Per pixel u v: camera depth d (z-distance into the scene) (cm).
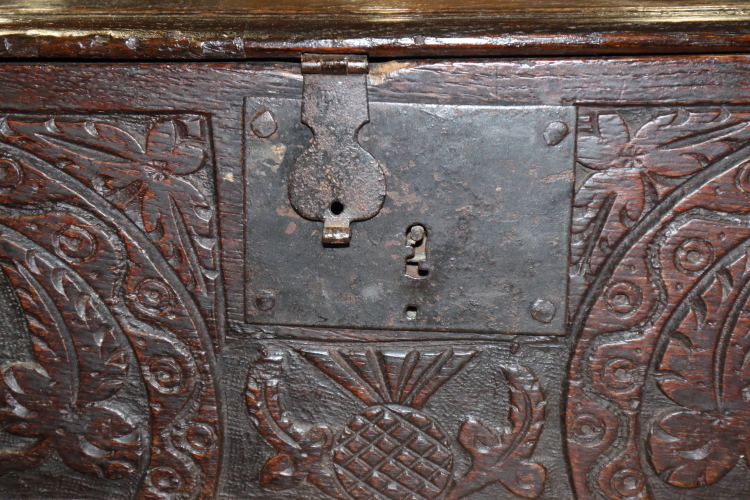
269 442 65
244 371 64
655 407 63
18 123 61
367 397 64
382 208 61
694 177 60
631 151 60
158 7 64
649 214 61
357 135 60
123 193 62
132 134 61
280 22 61
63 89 60
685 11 61
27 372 64
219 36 59
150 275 63
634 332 62
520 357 63
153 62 60
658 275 61
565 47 58
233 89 60
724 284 61
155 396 64
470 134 60
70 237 62
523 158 60
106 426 65
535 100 60
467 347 63
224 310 63
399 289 62
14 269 63
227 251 62
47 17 62
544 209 61
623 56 59
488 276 62
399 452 65
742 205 60
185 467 65
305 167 60
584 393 63
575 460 64
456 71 59
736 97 59
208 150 61
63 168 62
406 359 63
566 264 61
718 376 62
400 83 60
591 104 60
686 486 64
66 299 63
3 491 66
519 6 63
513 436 64
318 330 63
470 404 64
